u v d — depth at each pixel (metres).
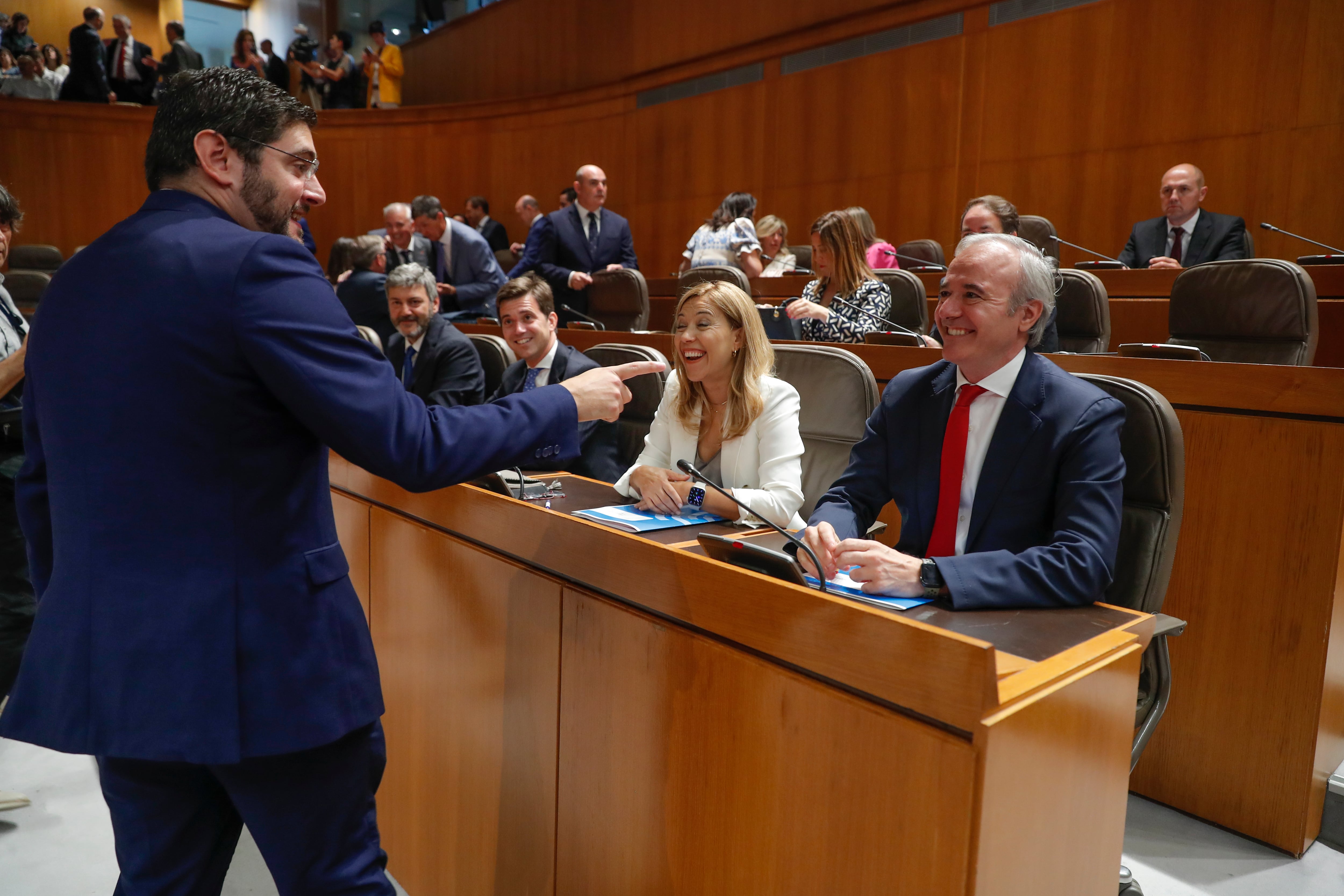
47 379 1.07
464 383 3.40
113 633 1.04
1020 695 0.93
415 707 1.76
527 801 1.48
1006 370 1.51
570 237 5.29
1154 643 1.49
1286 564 1.92
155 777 1.17
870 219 3.35
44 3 11.65
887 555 1.29
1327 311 3.44
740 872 1.11
